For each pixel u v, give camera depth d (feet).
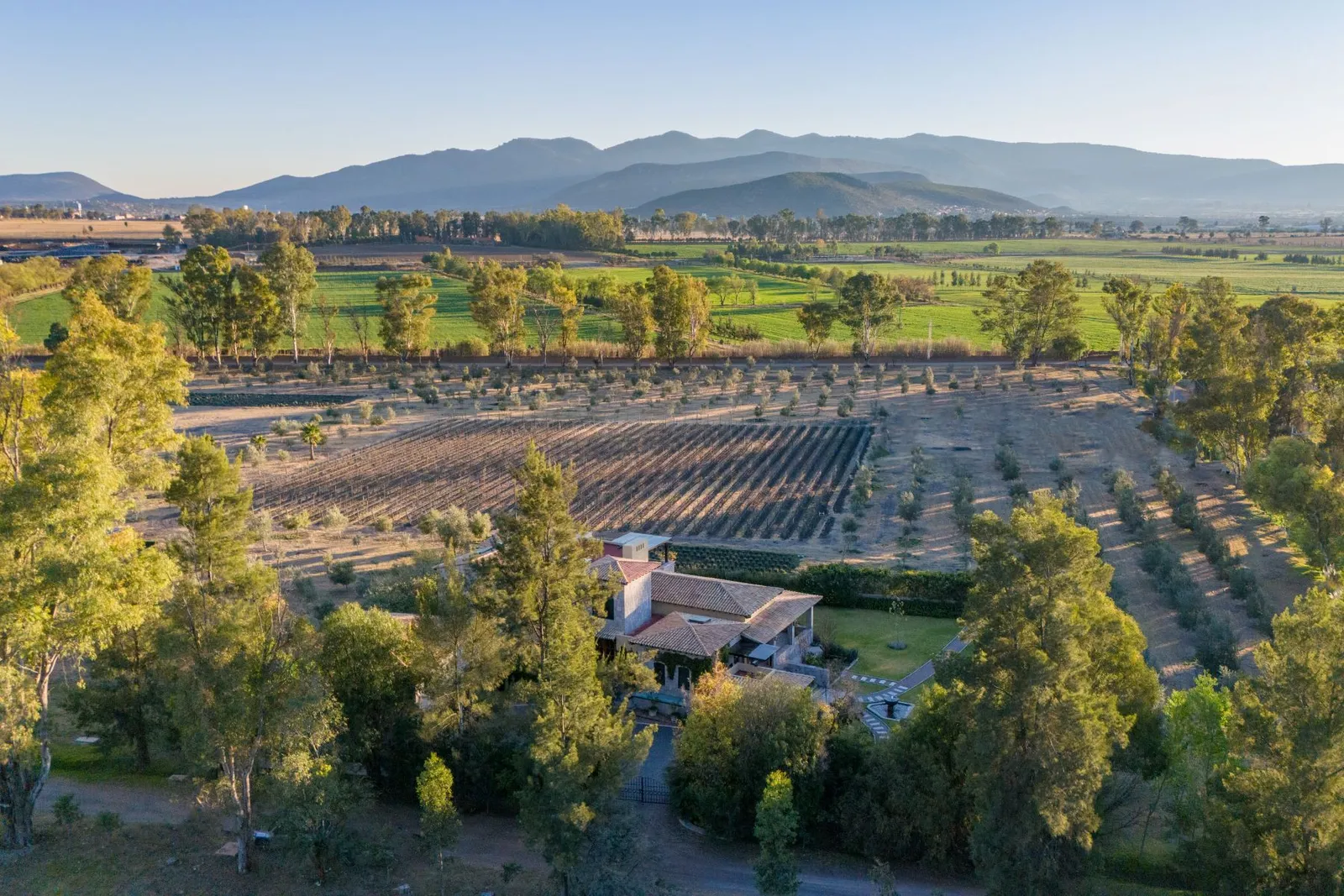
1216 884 133.80
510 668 162.81
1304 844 122.62
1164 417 404.57
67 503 127.65
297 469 370.32
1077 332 601.62
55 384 156.35
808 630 218.38
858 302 552.82
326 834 133.08
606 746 133.08
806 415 441.27
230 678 127.75
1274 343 318.04
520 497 165.89
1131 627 151.64
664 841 150.41
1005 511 298.15
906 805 141.79
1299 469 229.45
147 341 167.12
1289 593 235.81
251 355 607.37
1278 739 125.08
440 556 233.55
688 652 191.11
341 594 240.53
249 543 158.81
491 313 567.18
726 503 321.11
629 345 574.15
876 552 269.03
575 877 127.85
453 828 131.44
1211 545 253.85
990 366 545.44
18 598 124.88
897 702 186.09
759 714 152.05
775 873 126.31
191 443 151.43
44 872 129.90
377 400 488.02
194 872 132.26
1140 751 146.92
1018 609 125.29
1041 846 128.06
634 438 407.23
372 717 159.63
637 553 227.40
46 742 138.72
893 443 390.21
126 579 133.90
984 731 125.70
